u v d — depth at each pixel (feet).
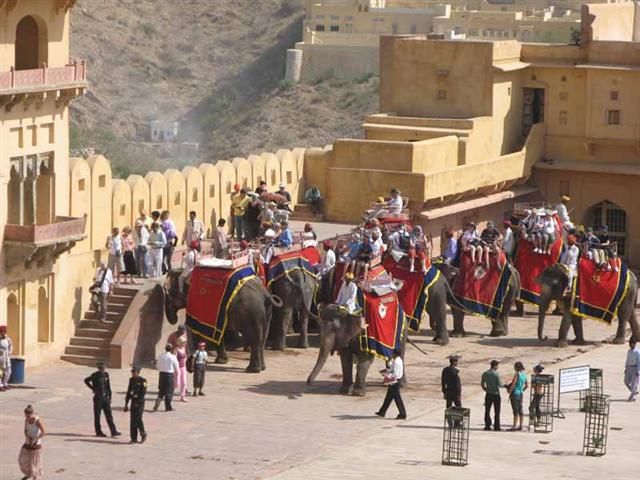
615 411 156.25
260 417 149.38
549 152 239.50
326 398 157.89
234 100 491.31
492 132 231.50
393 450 137.90
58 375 163.84
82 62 171.22
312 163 218.59
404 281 179.52
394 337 160.86
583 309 186.09
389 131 229.66
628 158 236.22
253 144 461.37
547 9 466.70
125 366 166.81
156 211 179.42
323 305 165.78
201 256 173.99
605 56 235.20
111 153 422.00
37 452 126.93
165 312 171.83
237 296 167.43
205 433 143.02
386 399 150.51
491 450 138.62
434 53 234.17
